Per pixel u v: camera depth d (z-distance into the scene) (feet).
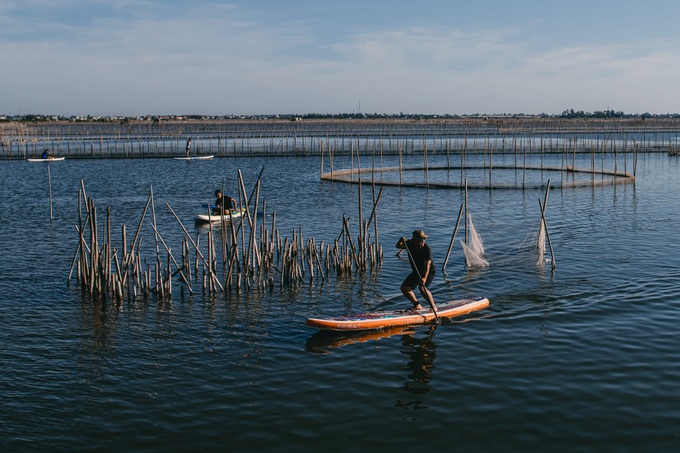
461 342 61.57
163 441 43.88
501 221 136.46
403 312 68.54
